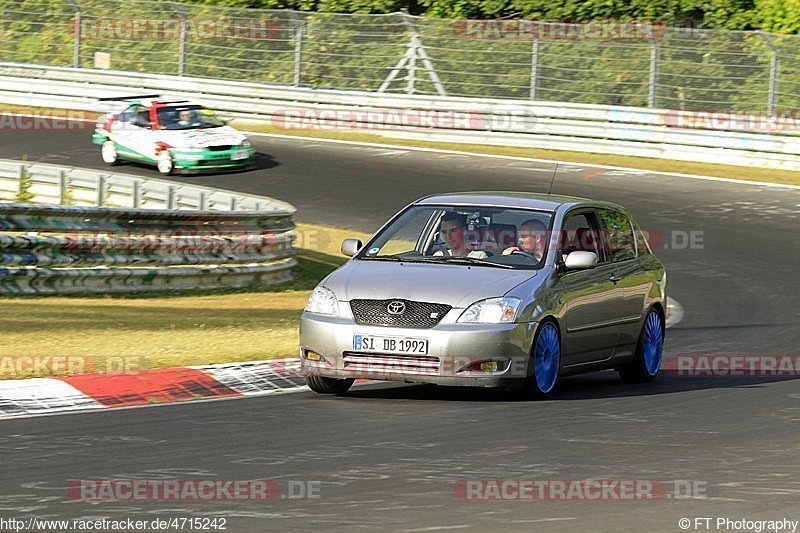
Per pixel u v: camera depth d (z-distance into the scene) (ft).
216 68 447.01
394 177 334.85
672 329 186.29
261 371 135.95
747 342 172.24
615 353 135.74
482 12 432.66
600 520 76.54
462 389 129.90
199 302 195.93
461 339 117.39
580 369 130.62
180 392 124.26
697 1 403.13
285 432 103.81
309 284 225.97
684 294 218.79
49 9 472.85
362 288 122.11
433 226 133.08
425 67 415.03
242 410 114.73
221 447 97.19
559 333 126.00
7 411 111.75
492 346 117.80
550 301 124.06
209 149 341.00
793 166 343.26
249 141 387.96
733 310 202.49
